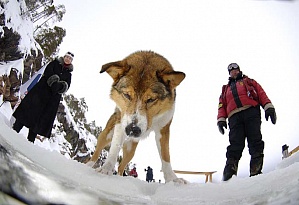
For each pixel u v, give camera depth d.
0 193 1.22
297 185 1.81
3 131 2.45
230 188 2.63
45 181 1.58
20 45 12.04
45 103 5.15
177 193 2.83
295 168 2.40
